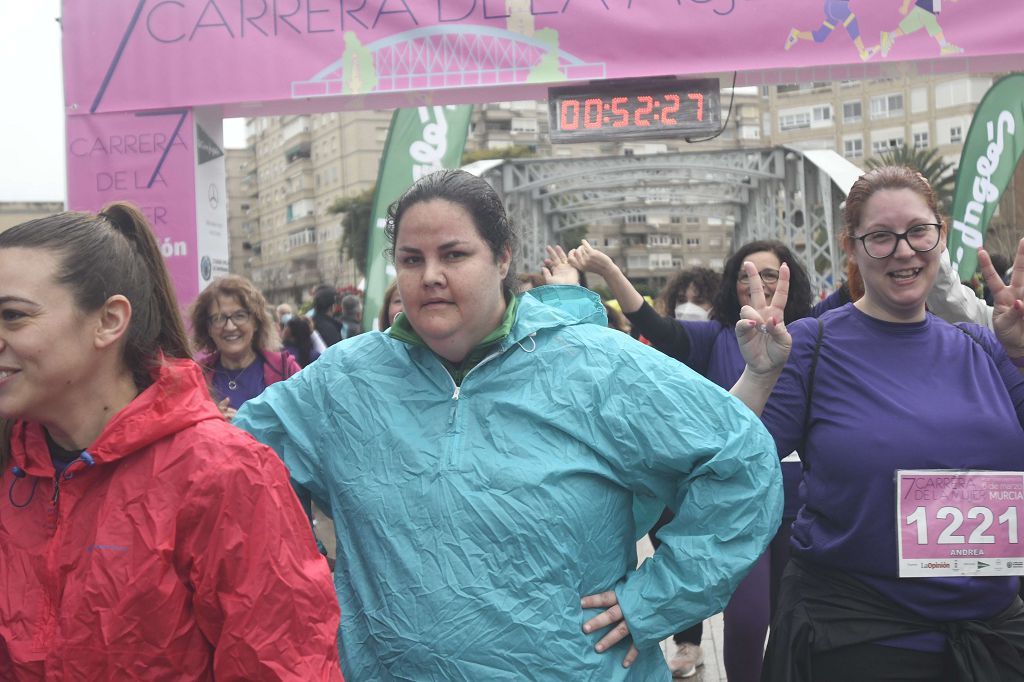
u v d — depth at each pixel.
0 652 1.64
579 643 2.08
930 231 2.66
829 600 2.62
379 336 2.34
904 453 2.55
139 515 1.58
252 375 4.74
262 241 109.06
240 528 1.61
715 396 2.19
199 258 6.94
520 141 102.62
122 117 6.93
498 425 2.14
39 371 1.58
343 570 2.24
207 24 6.82
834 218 24.05
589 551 2.12
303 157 96.19
